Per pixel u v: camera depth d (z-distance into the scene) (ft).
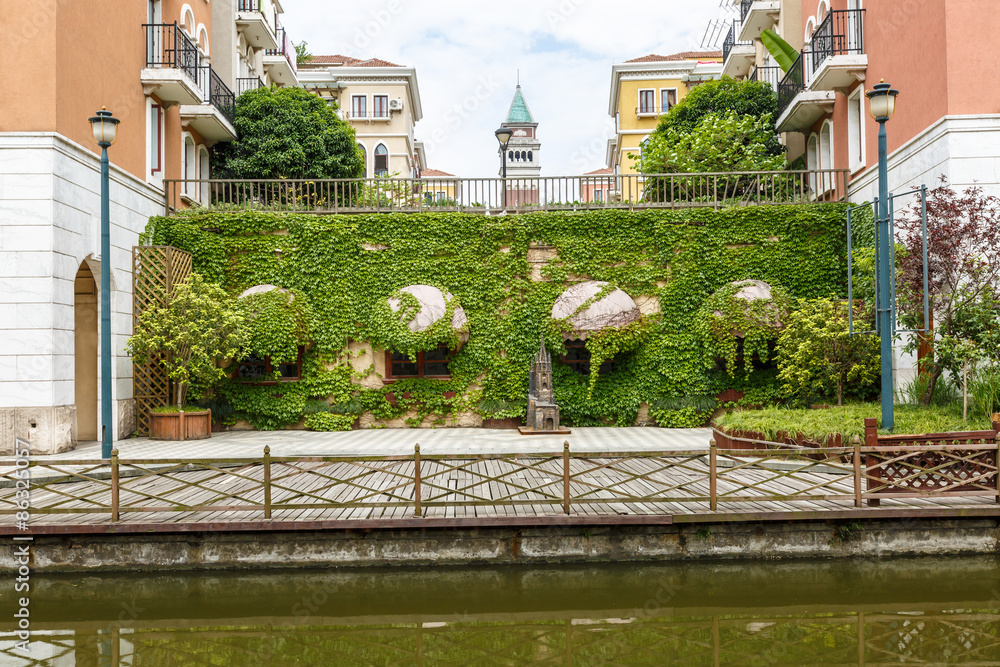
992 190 40.55
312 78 130.31
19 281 39.42
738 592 24.71
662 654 20.51
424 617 23.31
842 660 19.72
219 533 26.14
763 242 55.36
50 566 25.91
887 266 36.45
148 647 21.29
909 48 45.57
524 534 26.53
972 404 35.73
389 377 56.08
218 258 54.44
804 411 40.22
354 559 26.21
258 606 24.32
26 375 39.37
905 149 46.39
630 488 31.86
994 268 35.94
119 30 48.34
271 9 98.22
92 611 23.95
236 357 50.55
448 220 56.29
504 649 21.07
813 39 55.93
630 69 135.64
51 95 39.93
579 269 55.98
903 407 39.01
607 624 22.63
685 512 26.55
